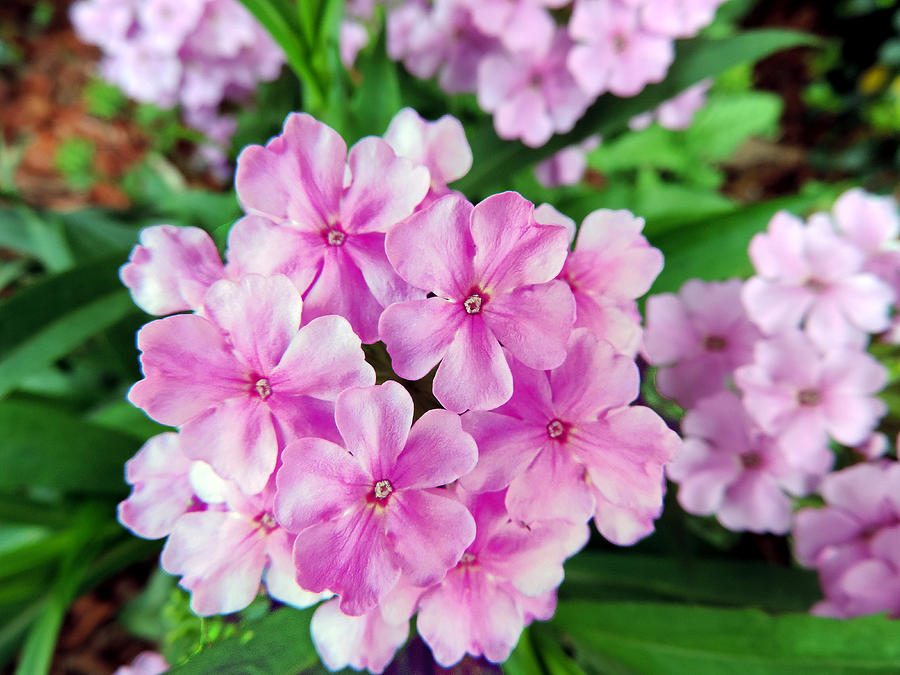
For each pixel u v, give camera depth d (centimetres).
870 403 13
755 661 11
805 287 14
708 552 17
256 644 9
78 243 20
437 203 8
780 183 33
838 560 13
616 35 16
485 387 8
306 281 8
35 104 36
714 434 13
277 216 9
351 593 8
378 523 8
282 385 8
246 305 8
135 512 9
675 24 16
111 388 21
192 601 9
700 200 21
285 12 14
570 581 15
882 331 15
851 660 11
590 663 14
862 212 15
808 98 34
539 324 8
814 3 36
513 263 8
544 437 8
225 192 31
